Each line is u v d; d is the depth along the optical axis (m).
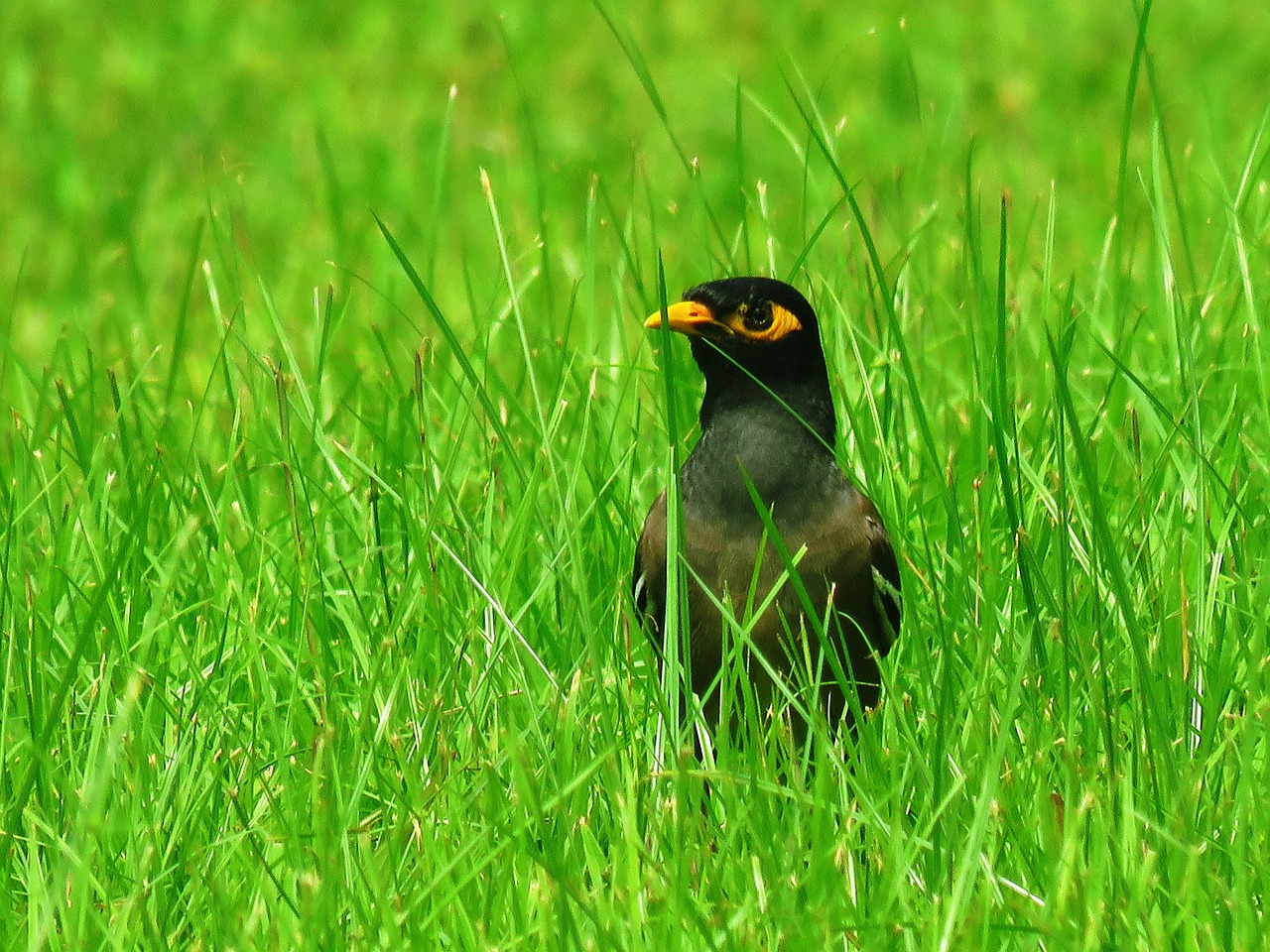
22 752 8.64
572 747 8.21
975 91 24.47
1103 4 27.84
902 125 23.23
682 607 8.53
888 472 10.81
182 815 7.93
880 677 9.70
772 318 9.49
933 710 8.58
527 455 11.43
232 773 8.62
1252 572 9.99
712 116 24.48
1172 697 8.66
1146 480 10.40
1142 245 17.20
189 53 28.36
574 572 8.66
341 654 9.70
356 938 7.11
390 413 12.73
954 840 7.43
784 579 8.73
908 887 7.51
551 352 12.84
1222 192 11.91
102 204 21.53
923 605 10.06
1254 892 7.46
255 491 11.35
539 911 7.22
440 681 9.04
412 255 19.31
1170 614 9.23
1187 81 24.52
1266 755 8.21
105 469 11.20
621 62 27.38
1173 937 7.24
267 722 9.03
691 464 9.64
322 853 7.24
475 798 8.19
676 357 11.67
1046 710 8.51
